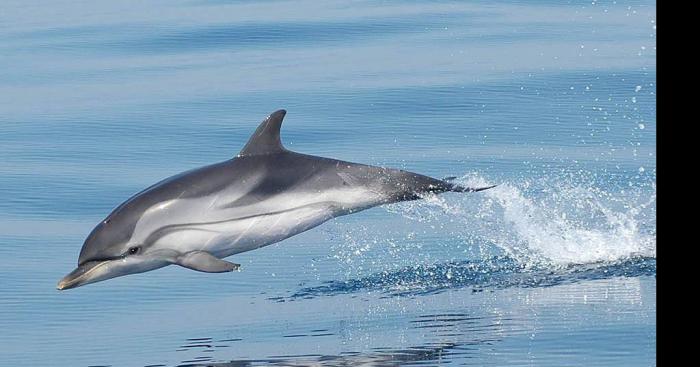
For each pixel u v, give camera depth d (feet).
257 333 87.35
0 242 113.50
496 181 130.00
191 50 216.54
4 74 201.05
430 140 148.66
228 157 146.30
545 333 83.15
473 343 81.71
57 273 104.58
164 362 81.51
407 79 183.42
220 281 102.53
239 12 254.06
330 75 189.37
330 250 110.22
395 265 104.68
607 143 145.07
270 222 96.73
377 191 98.68
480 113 161.27
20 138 156.56
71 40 230.89
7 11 273.33
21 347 86.12
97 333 89.10
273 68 197.36
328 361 79.41
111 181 135.33
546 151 142.10
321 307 93.66
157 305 96.27
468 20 236.63
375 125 156.76
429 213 120.06
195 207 95.61
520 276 99.50
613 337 81.35
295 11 252.42
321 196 97.55
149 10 264.52
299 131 154.20
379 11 249.75
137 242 94.99
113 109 171.63
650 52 197.36
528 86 175.83
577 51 200.85
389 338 84.02
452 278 100.17
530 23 230.89
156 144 152.25
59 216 122.62
